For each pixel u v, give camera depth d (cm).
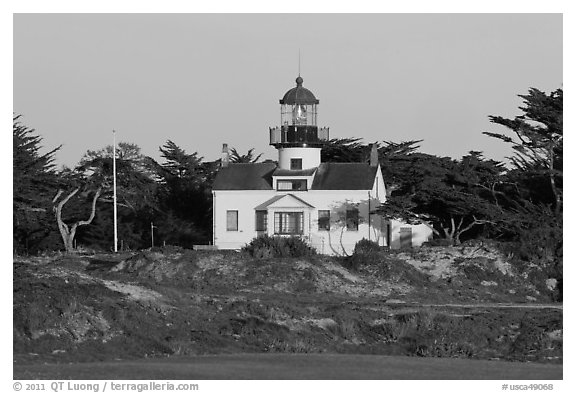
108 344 15612
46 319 15738
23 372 13812
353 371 14338
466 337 16938
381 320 17562
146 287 18262
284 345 16212
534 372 14712
